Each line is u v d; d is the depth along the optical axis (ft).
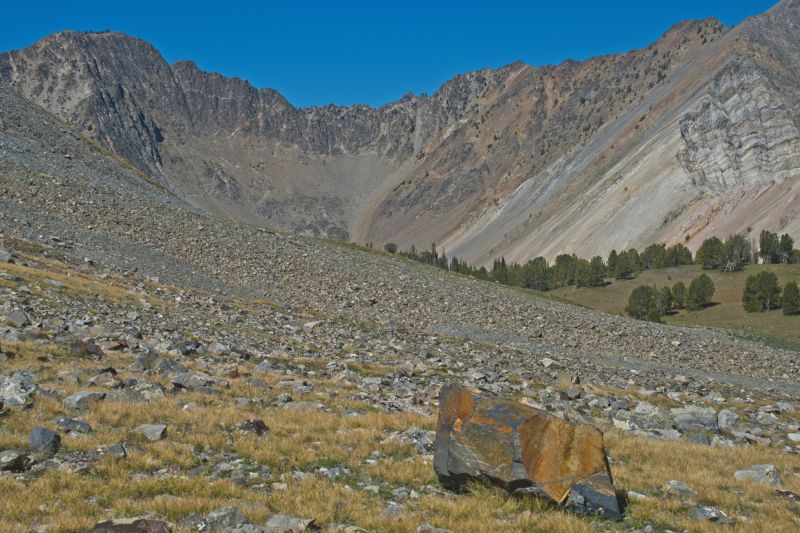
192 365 80.07
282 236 276.62
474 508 40.70
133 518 32.91
